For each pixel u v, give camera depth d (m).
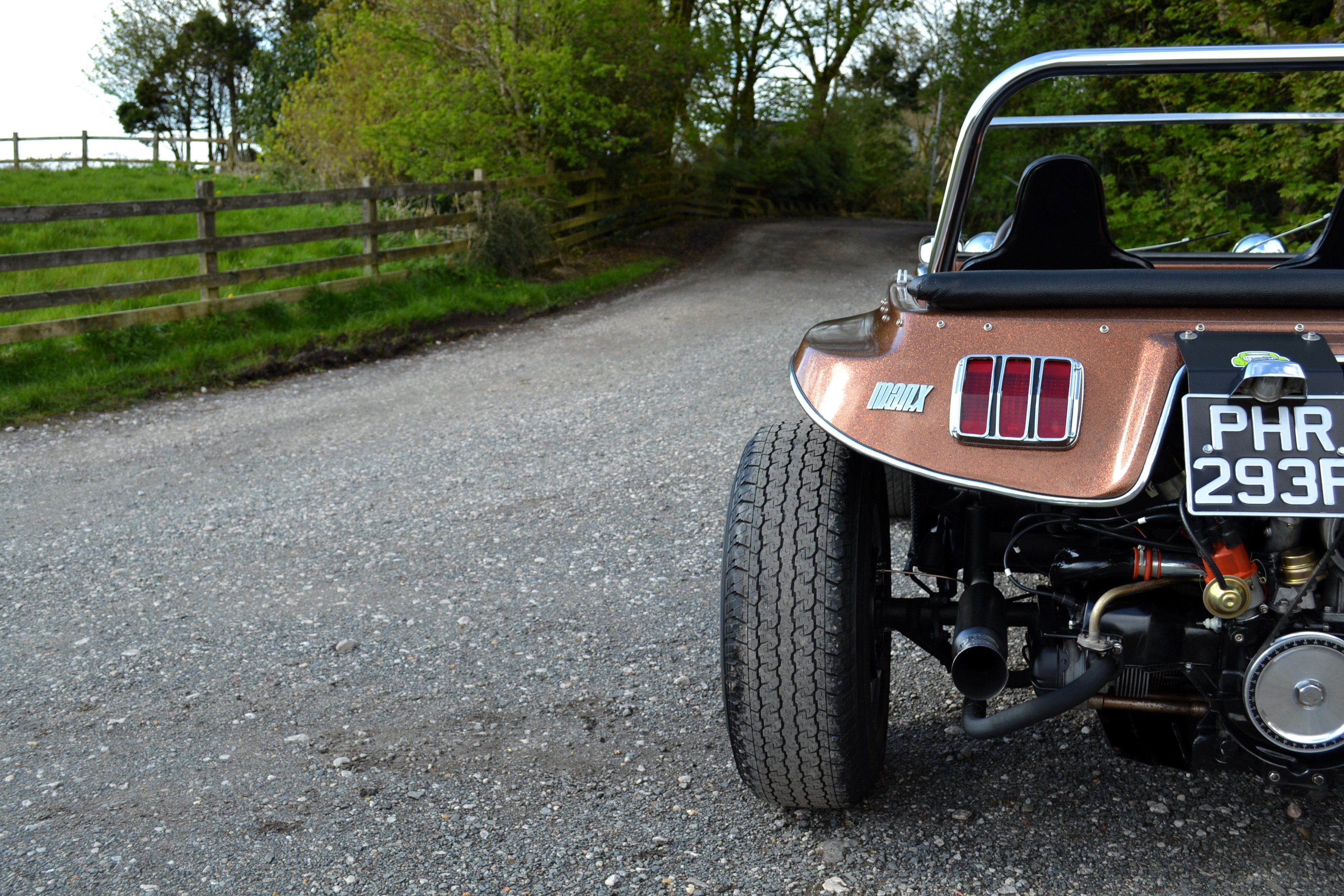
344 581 4.29
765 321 11.70
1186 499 2.00
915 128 40.16
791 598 2.28
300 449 6.54
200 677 3.45
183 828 2.59
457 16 15.76
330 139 18.64
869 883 2.30
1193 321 2.05
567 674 3.42
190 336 9.57
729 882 2.33
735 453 6.10
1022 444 1.97
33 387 7.91
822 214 33.06
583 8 15.59
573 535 4.77
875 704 2.52
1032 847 2.41
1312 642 1.90
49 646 3.73
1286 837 2.41
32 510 5.41
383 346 9.89
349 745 2.99
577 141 17.08
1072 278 2.08
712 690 3.28
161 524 5.12
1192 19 10.55
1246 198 9.33
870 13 33.34
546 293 13.21
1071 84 8.18
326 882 2.37
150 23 44.31
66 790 2.78
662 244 20.05
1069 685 2.07
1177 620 2.05
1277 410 1.89
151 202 9.52
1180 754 2.28
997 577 3.81
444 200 14.78
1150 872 2.30
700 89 21.72
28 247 13.21
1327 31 9.47
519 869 2.40
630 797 2.69
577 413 7.32
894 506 4.21
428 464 6.09
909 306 2.35
